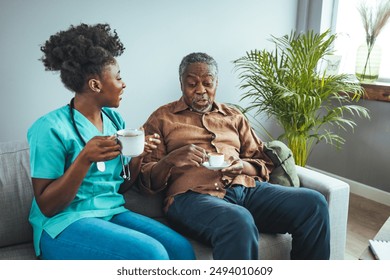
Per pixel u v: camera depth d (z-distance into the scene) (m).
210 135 1.66
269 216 1.55
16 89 2.21
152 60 2.56
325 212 1.48
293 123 2.53
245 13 2.83
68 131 1.27
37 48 2.21
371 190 2.85
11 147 1.50
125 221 1.38
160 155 1.62
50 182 1.22
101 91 1.32
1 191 1.38
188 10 2.60
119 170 1.43
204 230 1.39
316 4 2.99
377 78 2.75
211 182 1.54
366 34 2.68
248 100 3.03
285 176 1.75
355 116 2.86
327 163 3.12
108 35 1.38
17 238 1.42
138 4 2.42
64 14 2.23
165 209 1.58
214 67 1.66
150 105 2.64
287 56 2.47
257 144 1.80
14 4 2.09
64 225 1.23
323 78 2.39
